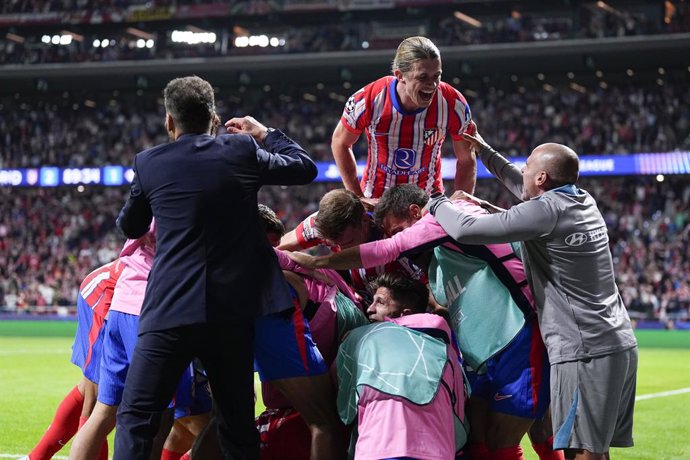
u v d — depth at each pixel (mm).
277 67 50875
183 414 7469
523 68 49125
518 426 6668
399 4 49812
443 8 50562
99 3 55188
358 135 8711
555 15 49531
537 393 6582
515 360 6613
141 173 6027
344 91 55625
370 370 6227
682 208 43219
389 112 8367
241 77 52062
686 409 13930
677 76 48750
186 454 7125
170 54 53031
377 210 7258
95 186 53000
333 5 50844
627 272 39906
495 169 7820
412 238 6734
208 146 6004
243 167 5992
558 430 6309
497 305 6648
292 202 49531
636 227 43031
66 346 27828
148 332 5801
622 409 6570
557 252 6312
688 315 36000
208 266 5773
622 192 44781
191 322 5676
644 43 44500
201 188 5852
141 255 7129
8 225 51344
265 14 52500
